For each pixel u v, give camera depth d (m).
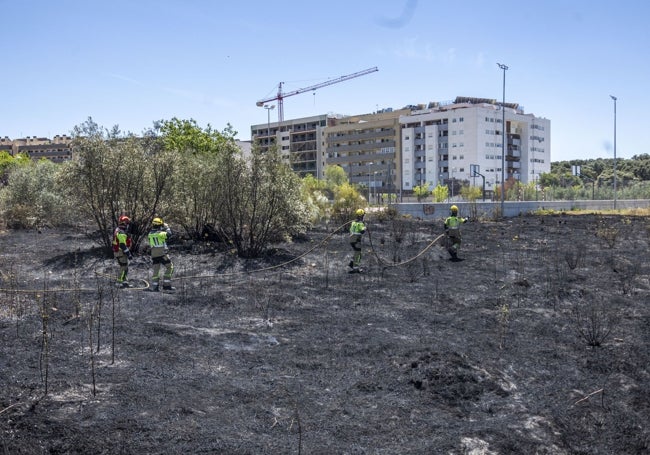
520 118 104.56
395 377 7.74
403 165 105.88
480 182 96.31
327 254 19.55
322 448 5.74
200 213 21.23
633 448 6.11
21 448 5.38
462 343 9.47
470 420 6.62
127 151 18.89
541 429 6.38
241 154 19.23
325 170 102.50
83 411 6.29
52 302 11.54
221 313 11.33
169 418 6.21
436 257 19.61
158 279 13.46
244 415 6.44
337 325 10.61
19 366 7.60
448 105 104.75
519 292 13.77
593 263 18.09
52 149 153.88
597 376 8.16
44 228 27.62
